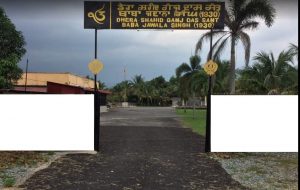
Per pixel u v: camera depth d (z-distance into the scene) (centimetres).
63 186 904
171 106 9219
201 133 2120
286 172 1109
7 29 2109
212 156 1323
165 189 898
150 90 9794
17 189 870
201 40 2794
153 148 1494
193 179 1001
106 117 3816
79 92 3484
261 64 3253
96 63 1359
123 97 9625
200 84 4100
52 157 1265
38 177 987
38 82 3934
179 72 4416
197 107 6856
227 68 4100
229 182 977
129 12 1397
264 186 941
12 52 2147
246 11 2741
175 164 1181
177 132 2167
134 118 3653
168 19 1408
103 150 1423
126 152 1386
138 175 1030
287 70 3175
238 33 2823
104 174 1034
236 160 1277
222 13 1411
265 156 1369
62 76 4038
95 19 1384
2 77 2072
